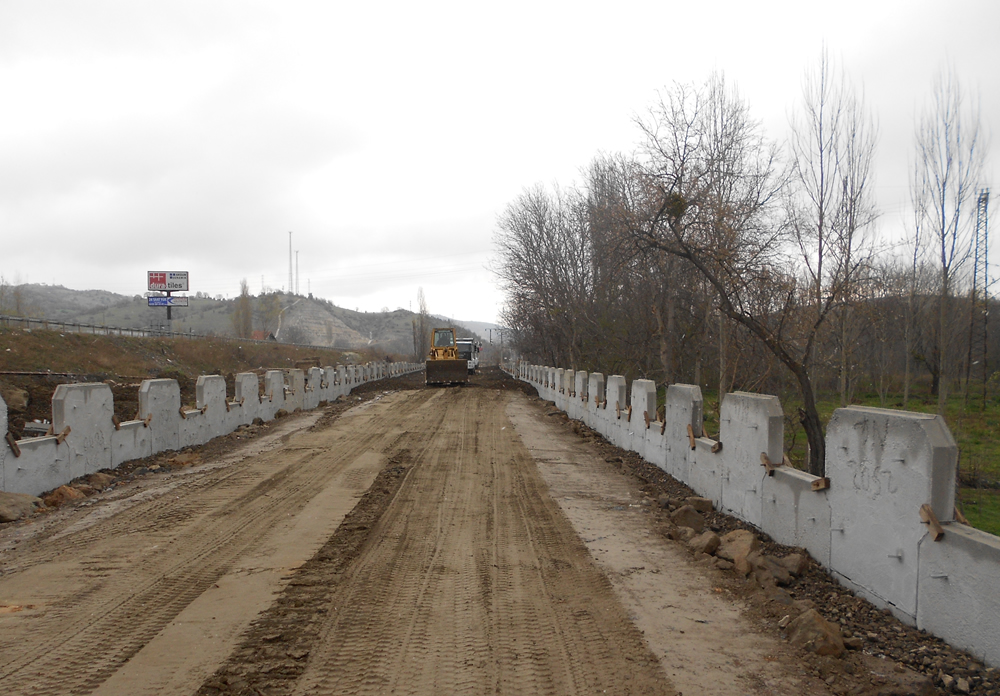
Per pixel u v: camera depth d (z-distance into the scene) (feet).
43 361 117.60
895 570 16.08
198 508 27.30
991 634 13.07
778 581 18.81
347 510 27.32
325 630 15.56
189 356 166.91
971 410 59.93
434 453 42.73
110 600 17.26
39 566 19.89
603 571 20.30
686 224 38.47
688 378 78.79
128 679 13.06
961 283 45.70
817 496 19.89
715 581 19.47
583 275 104.83
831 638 14.67
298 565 20.20
